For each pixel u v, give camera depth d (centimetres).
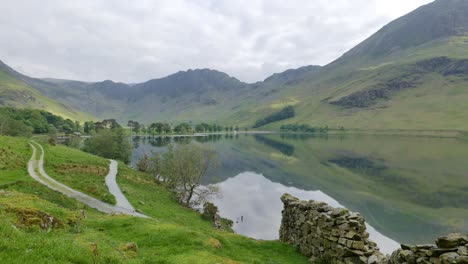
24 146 9394
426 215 8138
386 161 16550
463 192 10394
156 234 2636
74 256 1340
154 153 10856
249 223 7262
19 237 1329
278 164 16412
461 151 18225
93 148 13338
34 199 2730
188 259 2069
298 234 2872
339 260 2167
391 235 6738
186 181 8694
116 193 6438
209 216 6931
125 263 1642
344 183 11969
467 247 1449
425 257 1559
